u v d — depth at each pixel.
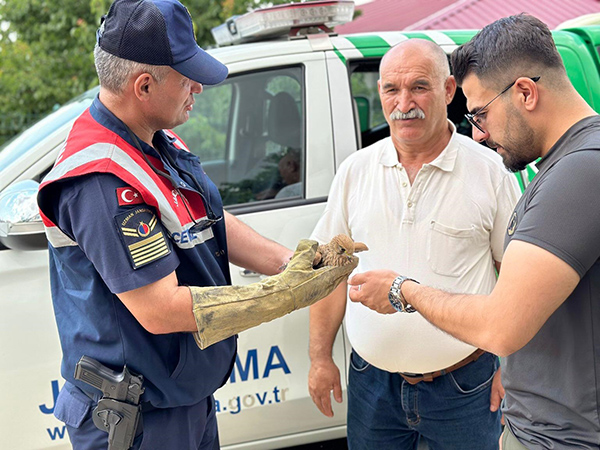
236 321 1.46
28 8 6.71
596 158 1.25
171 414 1.64
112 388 1.53
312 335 2.21
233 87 2.74
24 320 2.28
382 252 2.00
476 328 1.35
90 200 1.42
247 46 2.63
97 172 1.43
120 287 1.42
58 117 2.50
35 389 2.30
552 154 1.37
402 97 1.93
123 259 1.42
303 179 2.57
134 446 1.59
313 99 2.57
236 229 1.94
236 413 2.47
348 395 2.22
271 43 2.63
